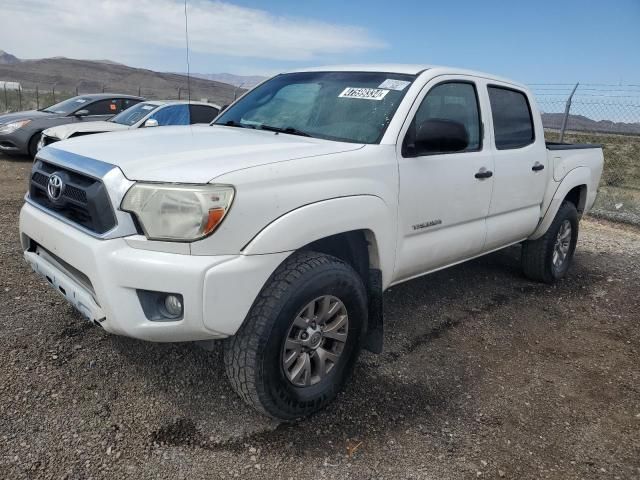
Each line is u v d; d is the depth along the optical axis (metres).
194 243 2.44
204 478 2.50
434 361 3.76
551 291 5.39
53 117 11.96
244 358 2.65
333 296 2.92
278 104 4.05
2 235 5.79
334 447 2.78
